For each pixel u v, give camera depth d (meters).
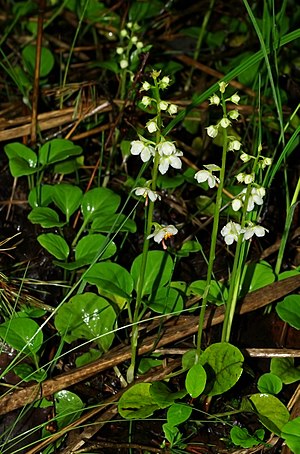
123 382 0.82
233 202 0.75
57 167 0.96
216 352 0.78
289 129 1.02
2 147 1.00
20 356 0.82
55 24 1.18
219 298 0.85
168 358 0.84
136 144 0.75
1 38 1.14
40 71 1.05
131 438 0.79
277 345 0.86
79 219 0.95
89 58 1.15
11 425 0.79
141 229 0.95
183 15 1.19
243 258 0.83
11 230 0.93
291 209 0.85
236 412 0.79
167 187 0.94
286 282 0.86
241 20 1.19
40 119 1.01
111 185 0.99
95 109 1.01
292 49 1.12
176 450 0.77
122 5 1.21
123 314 0.87
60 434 0.77
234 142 0.73
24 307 0.85
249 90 1.05
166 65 1.08
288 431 0.75
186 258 0.92
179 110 1.04
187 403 0.79
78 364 0.82
